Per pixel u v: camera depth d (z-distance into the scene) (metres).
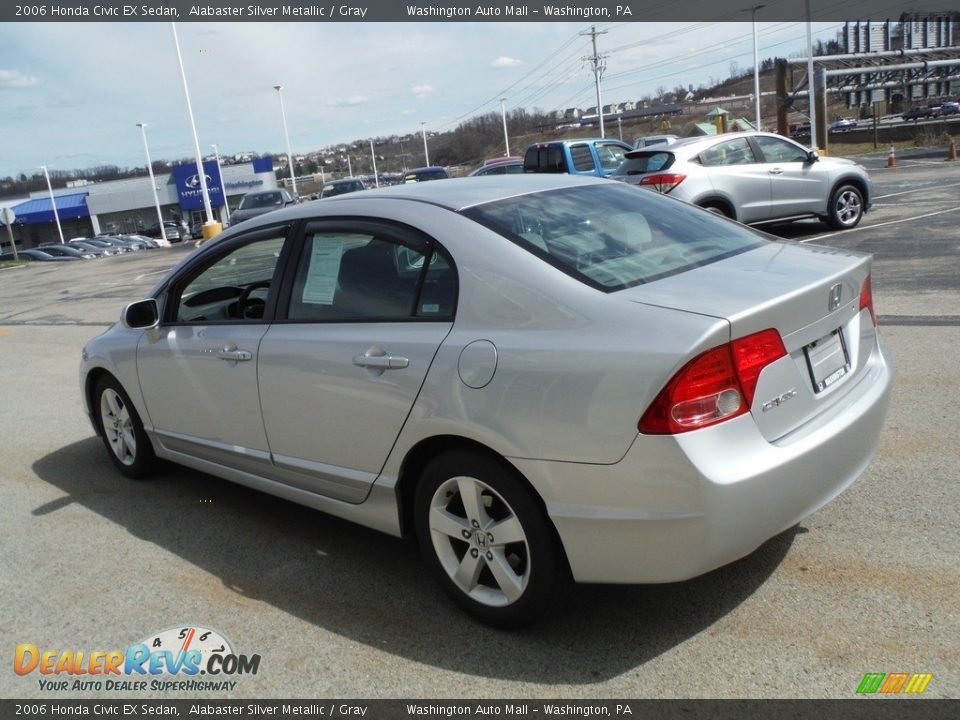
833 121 74.69
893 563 3.18
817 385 2.83
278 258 3.75
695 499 2.45
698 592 3.13
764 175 11.56
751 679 2.62
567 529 2.67
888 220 12.78
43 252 40.88
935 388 5.09
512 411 2.71
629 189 3.83
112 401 4.92
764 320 2.58
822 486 2.75
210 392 3.97
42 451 5.79
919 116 57.25
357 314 3.33
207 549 3.97
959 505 3.57
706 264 3.07
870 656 2.67
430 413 2.94
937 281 8.13
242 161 72.25
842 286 2.96
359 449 3.27
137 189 71.88
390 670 2.88
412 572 3.57
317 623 3.22
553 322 2.74
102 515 4.50
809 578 3.14
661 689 2.62
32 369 8.84
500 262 2.95
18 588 3.74
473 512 2.94
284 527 4.16
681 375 2.44
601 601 3.15
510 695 2.67
